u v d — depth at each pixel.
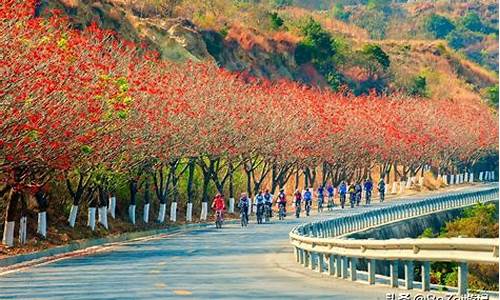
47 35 68.81
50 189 84.12
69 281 46.97
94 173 83.12
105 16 152.00
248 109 122.50
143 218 105.06
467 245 35.59
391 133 179.50
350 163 169.88
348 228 97.38
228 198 140.62
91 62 74.88
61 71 65.38
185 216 121.06
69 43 72.69
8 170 64.25
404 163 196.88
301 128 143.50
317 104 152.50
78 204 85.62
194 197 128.12
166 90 95.06
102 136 73.69
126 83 75.94
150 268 55.75
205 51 194.62
